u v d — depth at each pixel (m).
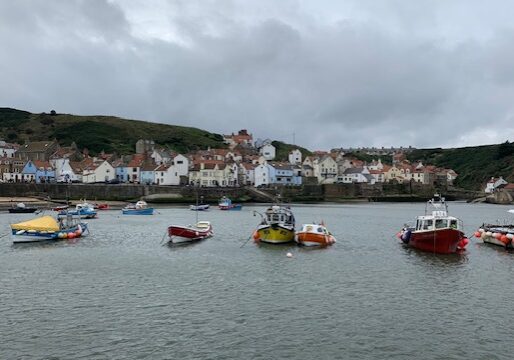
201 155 185.75
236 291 32.28
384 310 28.20
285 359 21.16
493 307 29.14
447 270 40.03
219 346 22.52
